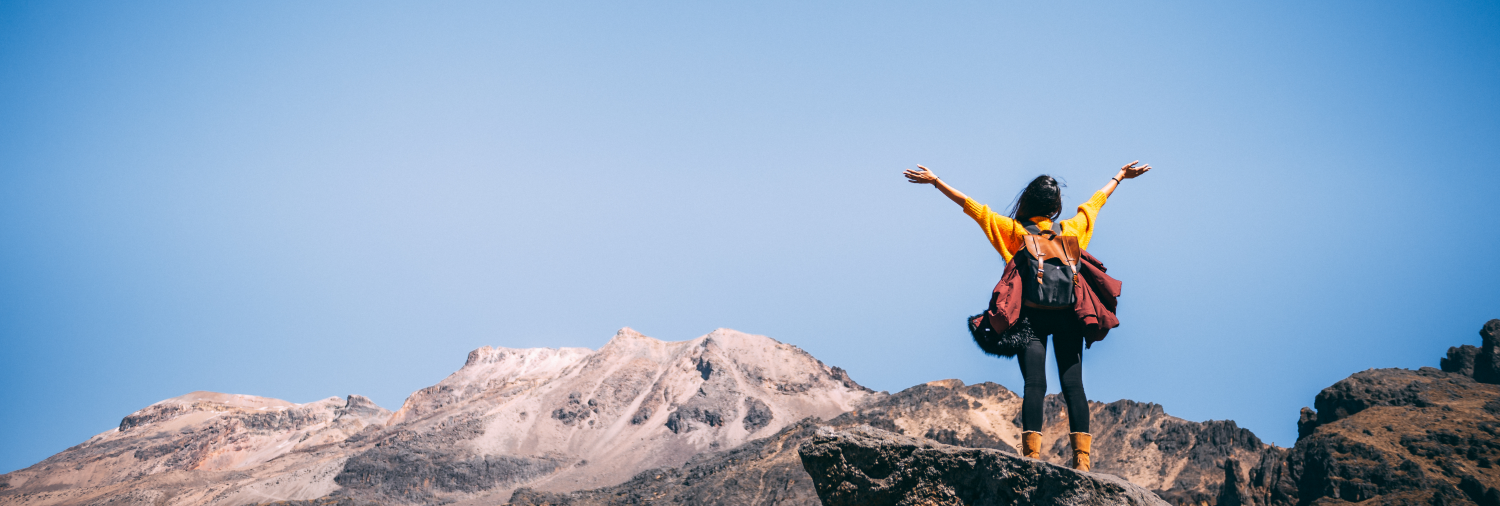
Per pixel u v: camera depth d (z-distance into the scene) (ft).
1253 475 479.41
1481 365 505.66
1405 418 444.14
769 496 615.16
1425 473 385.50
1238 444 602.85
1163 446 638.94
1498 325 511.81
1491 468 379.96
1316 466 436.35
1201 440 621.31
